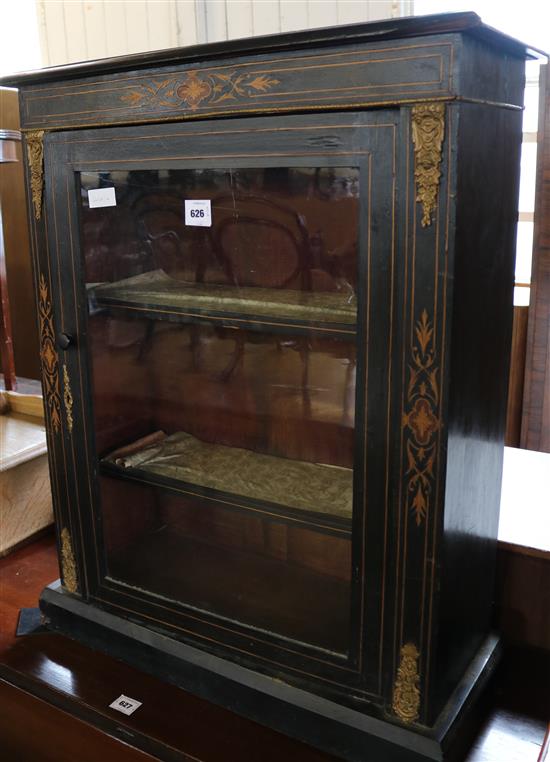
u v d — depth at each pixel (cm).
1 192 195
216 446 107
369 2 156
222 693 104
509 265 94
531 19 173
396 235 80
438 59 73
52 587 123
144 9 180
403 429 85
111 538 115
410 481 86
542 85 154
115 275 104
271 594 102
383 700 94
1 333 162
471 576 98
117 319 107
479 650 107
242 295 96
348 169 82
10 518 143
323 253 88
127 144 96
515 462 142
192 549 109
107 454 112
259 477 102
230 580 107
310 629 99
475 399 89
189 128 91
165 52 87
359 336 86
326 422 94
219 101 87
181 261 100
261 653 102
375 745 93
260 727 101
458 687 99
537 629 115
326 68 79
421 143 76
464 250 79
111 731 104
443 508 84
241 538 106
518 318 171
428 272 79
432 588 87
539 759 94
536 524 118
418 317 81
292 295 92
